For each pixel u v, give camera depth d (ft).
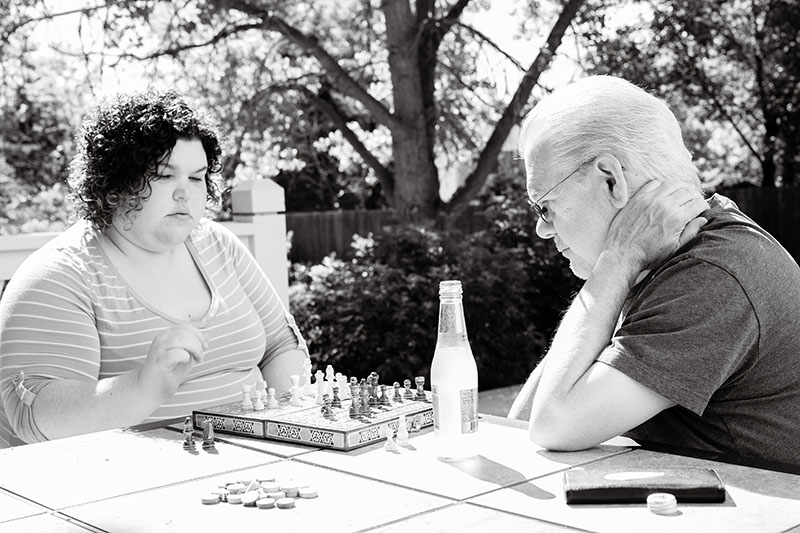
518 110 28.55
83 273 7.83
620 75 29.89
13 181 38.01
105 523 4.31
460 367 5.08
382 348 22.52
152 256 8.25
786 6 37.27
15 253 11.50
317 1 31.81
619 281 5.56
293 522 4.16
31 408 6.92
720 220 5.70
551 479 4.66
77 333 7.59
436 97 30.83
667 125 5.81
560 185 5.77
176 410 8.18
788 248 37.86
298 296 23.59
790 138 39.58
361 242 25.99
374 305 22.66
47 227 33.63
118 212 8.02
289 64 32.01
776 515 3.95
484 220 31.35
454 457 5.12
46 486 4.98
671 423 5.85
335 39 32.76
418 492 4.54
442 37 29.71
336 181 38.37
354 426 5.52
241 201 14.47
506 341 24.84
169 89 8.55
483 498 4.39
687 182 5.83
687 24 32.94
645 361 5.17
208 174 8.93
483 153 29.63
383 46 30.60
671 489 4.18
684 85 37.14
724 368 5.22
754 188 38.27
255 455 5.45
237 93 30.91
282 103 30.68
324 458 5.28
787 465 4.74
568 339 5.48
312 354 22.72
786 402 5.53
